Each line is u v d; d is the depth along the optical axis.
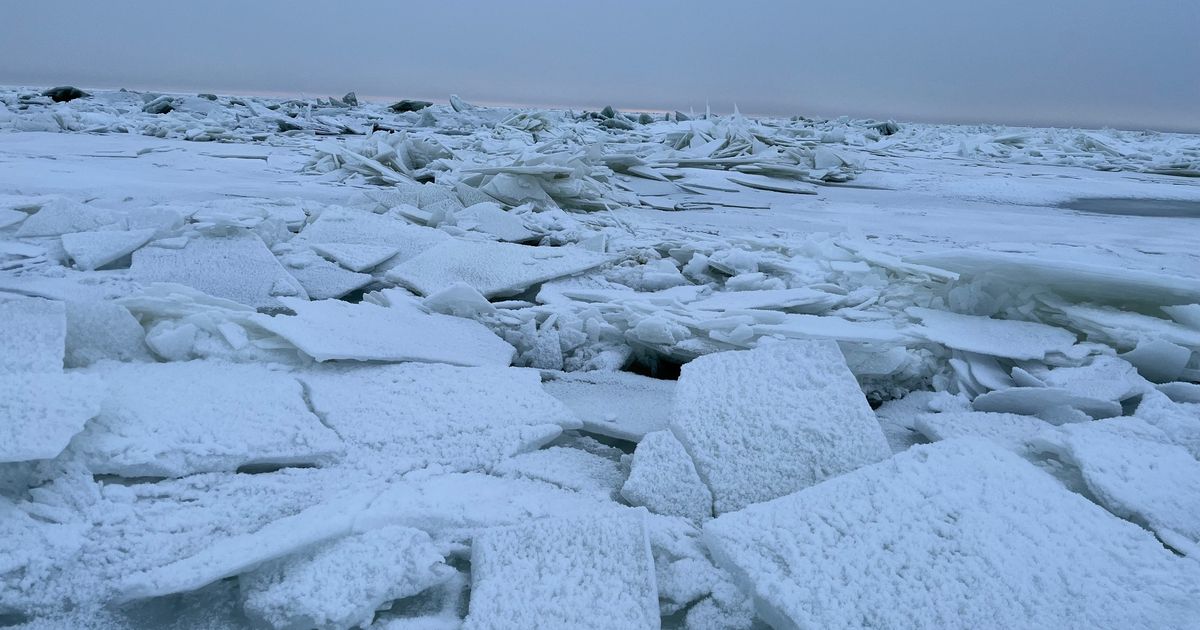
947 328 4.69
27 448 2.57
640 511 2.62
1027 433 3.46
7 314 3.62
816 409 3.12
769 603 2.20
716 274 6.60
